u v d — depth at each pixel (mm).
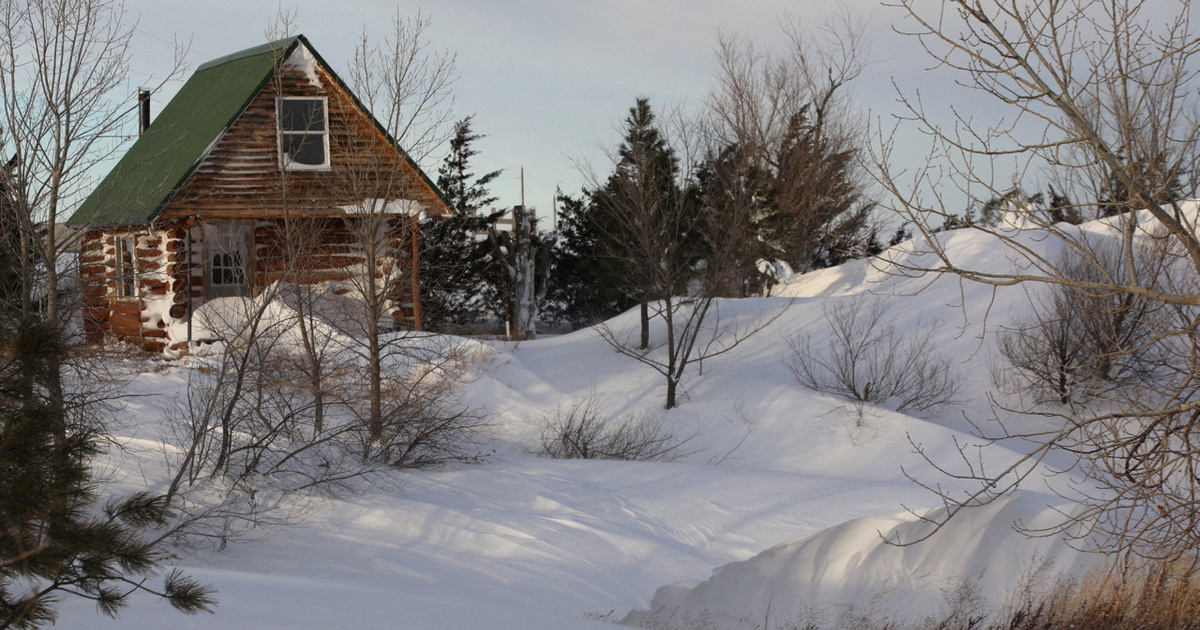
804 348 26500
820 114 47125
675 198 24688
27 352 5211
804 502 15594
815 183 43625
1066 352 21016
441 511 13867
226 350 13945
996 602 11758
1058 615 11086
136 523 5844
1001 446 19781
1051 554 12438
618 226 26375
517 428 22000
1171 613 10484
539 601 10750
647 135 25875
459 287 32875
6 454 5023
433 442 16891
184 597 5887
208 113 24875
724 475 17500
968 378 24219
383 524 13258
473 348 25734
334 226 23172
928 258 32312
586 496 15500
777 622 11375
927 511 13375
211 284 25234
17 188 11383
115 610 5594
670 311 23703
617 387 25188
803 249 43156
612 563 12469
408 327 23859
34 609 5215
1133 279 7109
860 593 12086
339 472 14992
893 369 24281
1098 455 7648
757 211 35281
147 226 22750
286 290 17359
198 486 13398
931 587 12062
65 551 5168
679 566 12375
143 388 19312
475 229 38188
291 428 14422
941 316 27766
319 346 17875
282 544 12188
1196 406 7066
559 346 29312
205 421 13078
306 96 23656
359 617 7684
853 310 26734
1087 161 7555
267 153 23547
